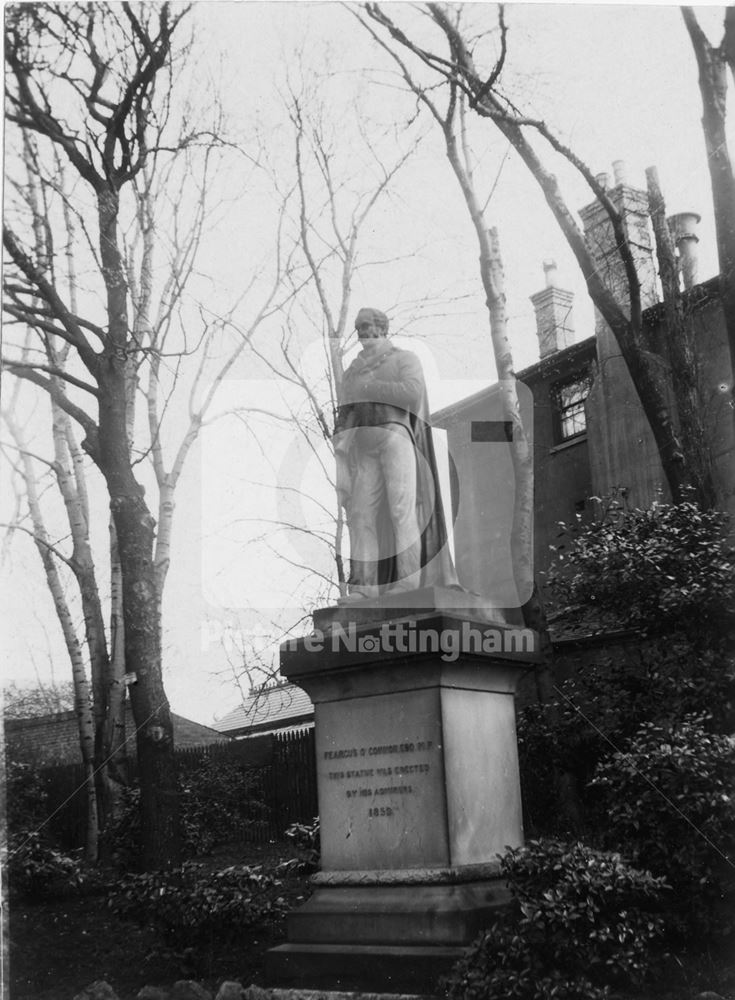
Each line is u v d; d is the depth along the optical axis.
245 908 7.61
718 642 8.88
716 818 7.21
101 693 14.14
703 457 12.52
